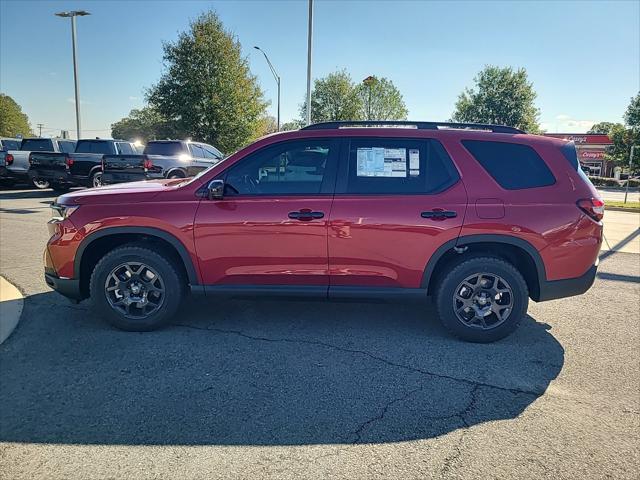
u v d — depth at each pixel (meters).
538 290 4.12
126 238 4.34
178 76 29.27
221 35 29.45
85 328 4.35
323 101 49.62
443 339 4.24
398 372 3.58
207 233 4.07
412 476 2.41
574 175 4.10
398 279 4.08
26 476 2.39
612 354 3.97
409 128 4.23
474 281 4.11
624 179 51.59
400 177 4.10
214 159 17.12
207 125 29.83
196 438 2.71
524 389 3.35
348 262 4.06
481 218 3.96
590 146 56.56
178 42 29.16
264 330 4.38
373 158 4.13
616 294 5.82
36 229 9.50
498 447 2.66
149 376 3.46
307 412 3.01
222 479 2.37
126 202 4.15
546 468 2.48
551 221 3.97
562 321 4.80
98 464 2.48
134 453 2.58
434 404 3.13
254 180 4.15
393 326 4.54
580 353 3.98
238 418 2.93
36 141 18.31
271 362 3.72
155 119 34.12
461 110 52.91
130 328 4.27
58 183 15.80
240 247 4.08
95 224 4.12
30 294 5.29
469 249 4.19
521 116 49.41
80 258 4.19
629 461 2.55
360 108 50.88
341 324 4.56
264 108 32.50
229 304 5.08
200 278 4.17
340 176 4.11
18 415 2.94
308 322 4.60
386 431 2.81
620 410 3.08
